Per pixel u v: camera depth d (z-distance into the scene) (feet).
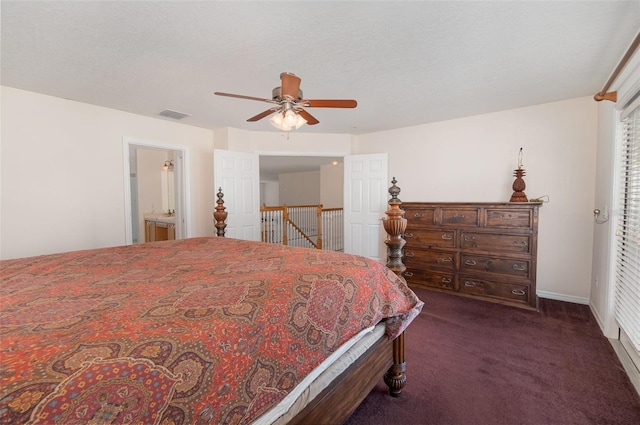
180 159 14.65
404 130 15.46
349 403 4.61
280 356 3.44
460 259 12.16
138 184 20.80
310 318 3.92
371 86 9.73
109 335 2.68
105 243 11.79
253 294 3.75
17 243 9.82
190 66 8.18
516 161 12.41
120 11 5.75
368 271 5.25
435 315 10.21
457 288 12.26
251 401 3.05
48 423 1.92
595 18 5.99
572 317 9.96
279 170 34.24
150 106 11.62
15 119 9.71
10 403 1.90
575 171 11.24
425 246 12.98
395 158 15.83
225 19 6.05
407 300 5.68
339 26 6.31
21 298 3.73
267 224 18.83
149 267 5.42
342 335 4.35
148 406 2.33
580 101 11.04
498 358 7.44
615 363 7.13
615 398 5.90
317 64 8.09
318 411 3.99
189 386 2.58
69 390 2.08
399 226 6.13
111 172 11.94
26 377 2.08
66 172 10.81
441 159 14.33
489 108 12.25
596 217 9.98
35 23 6.10
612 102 8.62
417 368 7.04
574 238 11.33
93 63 7.97
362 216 16.38
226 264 5.50
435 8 5.70
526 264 10.79
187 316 3.14
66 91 10.00
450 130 14.02
